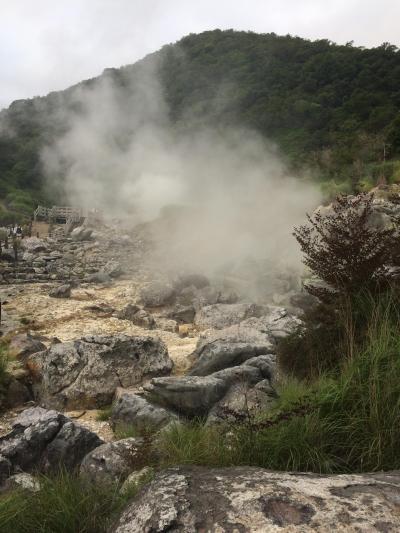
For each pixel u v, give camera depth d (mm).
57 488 3594
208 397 6414
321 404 3596
